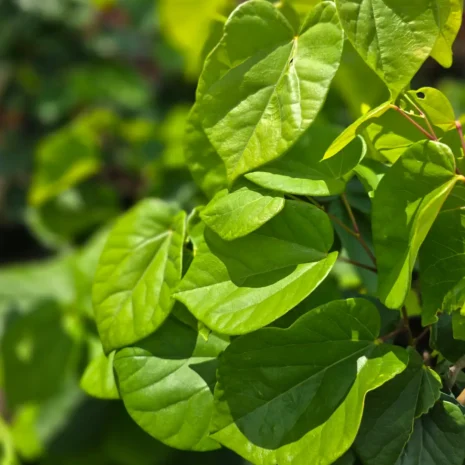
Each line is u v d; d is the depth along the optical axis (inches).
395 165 21.0
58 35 57.9
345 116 45.2
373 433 21.0
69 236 50.6
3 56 55.9
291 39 21.3
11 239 64.0
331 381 21.0
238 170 21.0
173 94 62.1
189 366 22.2
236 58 21.3
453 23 21.2
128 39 60.4
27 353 36.3
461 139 21.5
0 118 58.2
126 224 23.7
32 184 52.5
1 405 46.3
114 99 55.8
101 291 23.0
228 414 21.0
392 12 20.5
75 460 38.4
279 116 20.9
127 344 22.2
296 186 21.3
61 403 39.9
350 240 24.4
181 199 43.6
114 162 50.4
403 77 20.5
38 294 38.4
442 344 21.7
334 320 21.0
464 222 21.1
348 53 23.0
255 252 21.6
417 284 23.5
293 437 20.7
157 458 36.6
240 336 21.1
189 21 37.5
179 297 21.4
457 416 21.2
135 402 22.1
